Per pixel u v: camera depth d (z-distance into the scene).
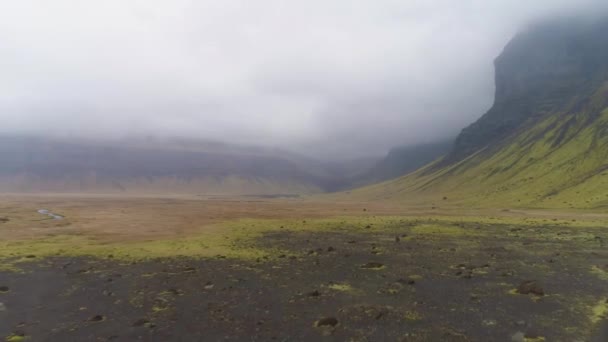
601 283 34.16
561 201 132.88
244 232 77.50
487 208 146.00
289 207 190.25
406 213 132.62
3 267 43.34
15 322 25.92
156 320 26.00
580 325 24.22
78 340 22.81
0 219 99.94
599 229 72.38
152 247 57.81
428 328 24.14
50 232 78.81
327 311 27.52
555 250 51.12
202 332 23.81
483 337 22.67
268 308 28.28
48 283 36.12
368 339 22.50
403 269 40.75
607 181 132.00
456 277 37.06
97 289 33.81
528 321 25.08
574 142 193.50
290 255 49.56
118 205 199.75
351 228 81.81
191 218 116.81
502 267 41.22
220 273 39.41
